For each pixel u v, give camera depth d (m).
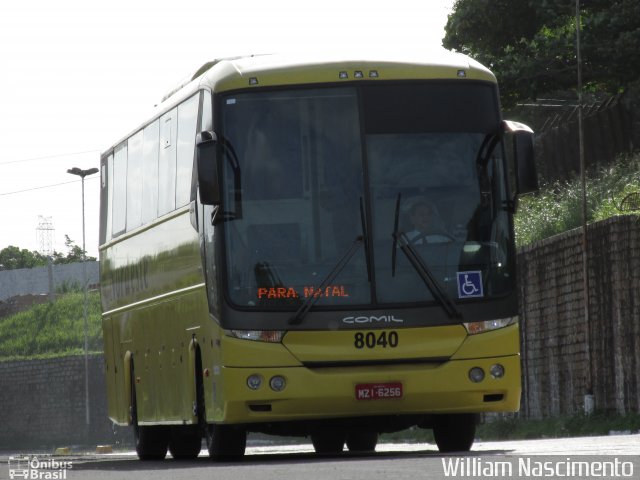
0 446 137.38
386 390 26.95
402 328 27.12
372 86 28.03
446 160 27.89
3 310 163.12
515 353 27.62
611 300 49.50
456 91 28.28
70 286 178.62
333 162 27.66
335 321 27.08
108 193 40.66
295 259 27.31
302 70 28.08
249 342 27.09
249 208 27.48
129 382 38.31
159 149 34.00
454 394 27.19
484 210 27.81
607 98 73.25
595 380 51.03
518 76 70.81
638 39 67.25
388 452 33.84
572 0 71.62
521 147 27.66
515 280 27.78
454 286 27.41
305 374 26.94
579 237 52.56
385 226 27.45
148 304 35.31
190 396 30.97
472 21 80.81
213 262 27.86
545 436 51.88
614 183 60.81
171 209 32.47
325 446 39.03
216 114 27.88
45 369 134.75
